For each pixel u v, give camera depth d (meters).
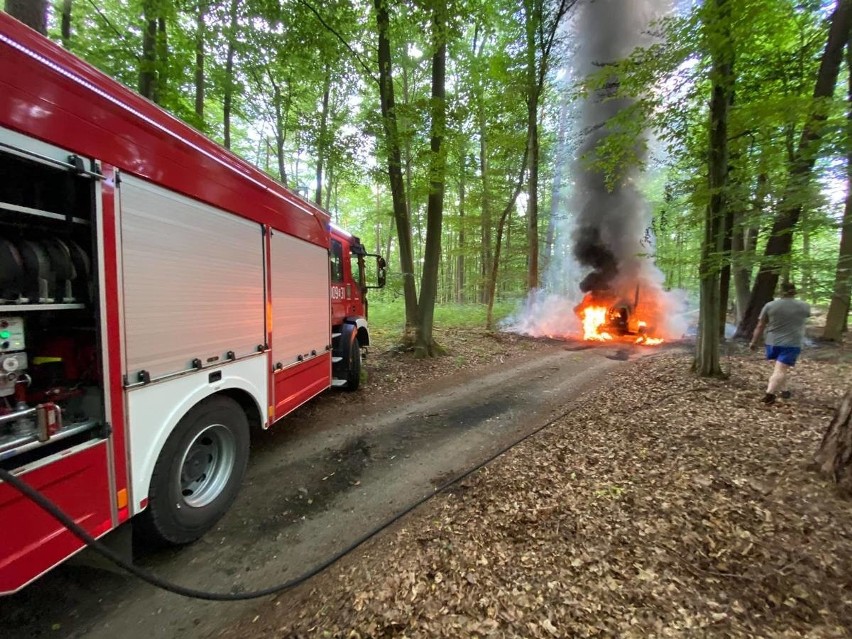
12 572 1.68
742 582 2.24
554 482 3.51
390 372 8.37
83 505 2.03
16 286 1.81
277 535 3.03
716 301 6.78
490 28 9.40
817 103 5.55
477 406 6.29
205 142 2.97
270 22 8.03
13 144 1.65
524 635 1.95
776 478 3.23
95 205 2.06
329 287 5.58
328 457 4.43
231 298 3.32
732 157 7.11
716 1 5.18
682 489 3.20
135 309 2.33
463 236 19.20
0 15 1.62
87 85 2.02
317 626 2.11
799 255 5.96
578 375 8.38
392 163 9.78
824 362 7.77
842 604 2.04
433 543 2.76
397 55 14.33
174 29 8.25
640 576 2.31
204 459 3.18
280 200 4.18
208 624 2.20
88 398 2.13
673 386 6.48
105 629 2.16
